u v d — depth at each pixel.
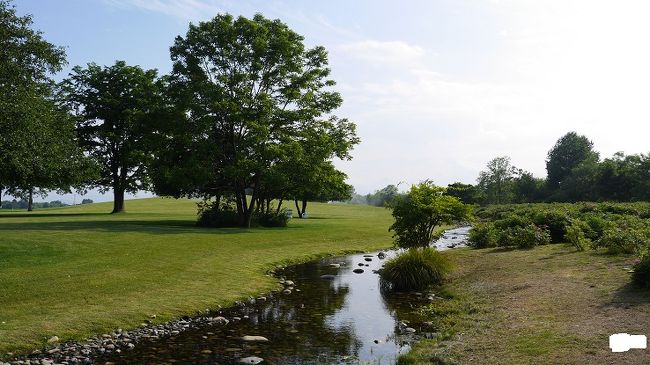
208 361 8.07
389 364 7.86
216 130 34.44
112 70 47.66
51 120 27.06
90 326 9.68
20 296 11.23
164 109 33.56
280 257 20.83
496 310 10.30
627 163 77.06
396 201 19.95
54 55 25.98
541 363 6.55
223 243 22.70
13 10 24.05
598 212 27.98
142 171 47.22
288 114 34.44
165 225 31.14
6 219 34.41
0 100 21.48
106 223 30.47
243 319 11.00
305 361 8.05
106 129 47.22
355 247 26.16
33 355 8.19
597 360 6.36
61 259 15.71
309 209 73.50
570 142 100.81
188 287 13.54
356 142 40.22
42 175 25.66
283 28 36.25
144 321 10.39
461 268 16.50
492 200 98.00
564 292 10.73
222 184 35.91
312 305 12.46
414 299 13.06
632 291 9.99
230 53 33.88
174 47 33.81
